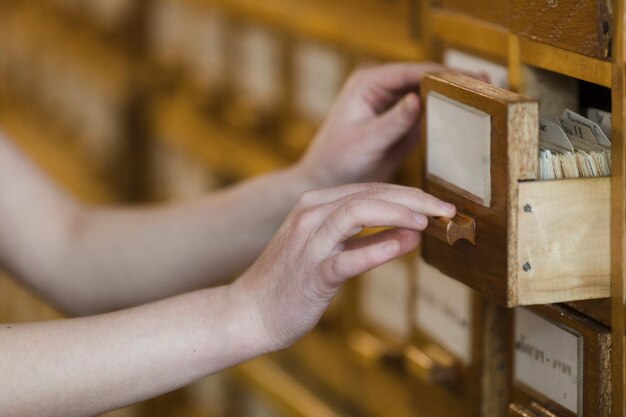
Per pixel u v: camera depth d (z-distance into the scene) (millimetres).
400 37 1524
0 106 3387
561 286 1064
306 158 1400
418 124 1334
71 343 1148
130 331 1151
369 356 1613
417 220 1062
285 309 1116
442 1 1329
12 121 3334
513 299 1059
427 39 1367
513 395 1218
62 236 1532
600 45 1059
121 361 1144
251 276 1146
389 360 1601
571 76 1117
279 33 1905
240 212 1451
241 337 1137
